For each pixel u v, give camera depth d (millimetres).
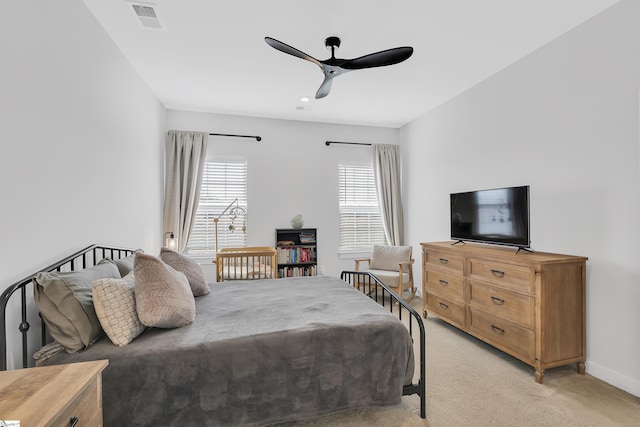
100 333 1594
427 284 3699
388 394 1791
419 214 4734
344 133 5082
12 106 1463
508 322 2588
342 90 3719
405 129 5105
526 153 2951
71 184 1956
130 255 2635
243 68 3135
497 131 3285
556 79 2660
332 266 5023
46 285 1464
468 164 3715
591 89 2395
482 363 2625
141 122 3297
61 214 1852
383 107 4316
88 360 1433
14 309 1468
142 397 1447
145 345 1546
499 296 2678
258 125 4695
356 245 5172
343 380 1734
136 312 1668
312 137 4930
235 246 4602
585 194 2451
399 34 2557
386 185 5090
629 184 2172
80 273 1644
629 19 2156
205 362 1540
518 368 2539
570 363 2400
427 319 3730
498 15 2322
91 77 2215
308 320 1893
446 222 4137
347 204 5133
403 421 1886
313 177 4934
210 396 1532
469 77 3383
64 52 1878
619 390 2213
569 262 2371
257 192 4680
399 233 5145
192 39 2605
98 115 2320
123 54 2812
